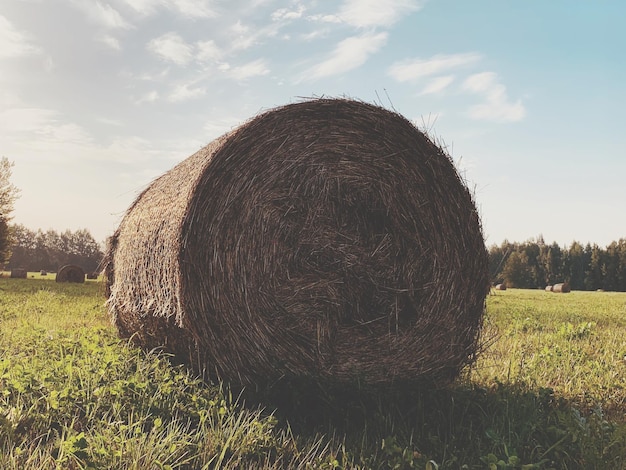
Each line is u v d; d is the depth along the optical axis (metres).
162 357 6.65
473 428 4.73
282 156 5.64
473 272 5.93
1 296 17.14
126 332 7.66
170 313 5.76
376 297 5.73
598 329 11.50
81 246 104.38
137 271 6.75
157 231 6.24
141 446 3.76
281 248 5.55
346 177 5.78
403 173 5.88
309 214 5.66
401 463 3.86
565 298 28.81
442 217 5.87
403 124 5.92
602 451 3.96
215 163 5.50
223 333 5.43
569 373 6.59
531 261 84.88
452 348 5.81
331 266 5.67
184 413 4.69
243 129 5.57
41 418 4.37
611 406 5.41
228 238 5.47
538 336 9.94
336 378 5.47
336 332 5.57
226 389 5.41
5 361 5.49
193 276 5.43
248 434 4.16
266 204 5.56
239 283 5.45
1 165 43.75
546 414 4.95
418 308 5.76
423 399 5.38
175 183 6.42
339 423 4.89
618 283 79.44
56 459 3.69
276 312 5.48
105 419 4.41
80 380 5.20
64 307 13.56
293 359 5.45
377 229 5.82
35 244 102.31
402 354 5.63
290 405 5.15
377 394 5.32
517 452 4.09
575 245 85.69
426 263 5.82
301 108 5.73
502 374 6.36
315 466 3.79
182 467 3.71
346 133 5.82
